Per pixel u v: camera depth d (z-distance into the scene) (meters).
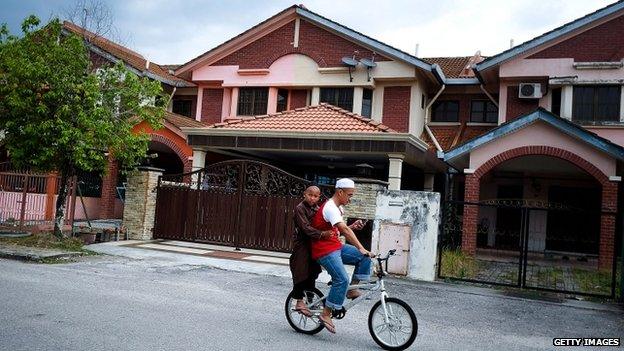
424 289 9.52
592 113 16.30
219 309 6.80
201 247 12.87
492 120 19.19
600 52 16.47
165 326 5.74
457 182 19.84
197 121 20.66
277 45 19.81
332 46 19.09
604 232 13.69
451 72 21.09
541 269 13.65
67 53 11.51
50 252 10.47
